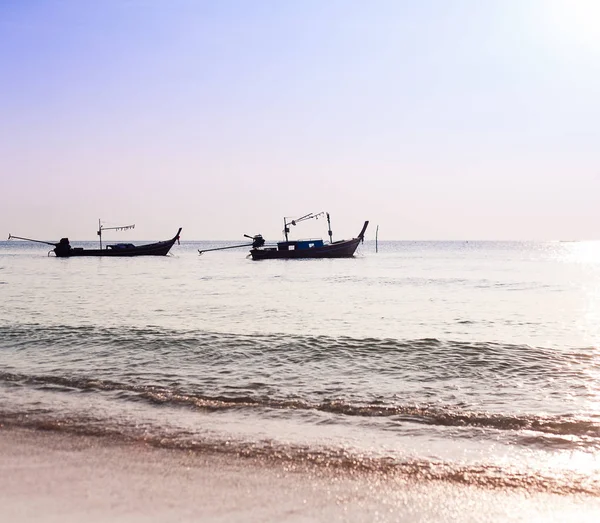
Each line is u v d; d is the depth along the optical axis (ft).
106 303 98.99
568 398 35.76
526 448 26.09
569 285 146.61
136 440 26.61
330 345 54.60
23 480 21.20
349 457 24.64
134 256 395.75
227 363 46.68
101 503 19.08
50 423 29.12
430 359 48.32
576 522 18.54
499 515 18.99
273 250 307.99
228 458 24.31
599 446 26.40
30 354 49.96
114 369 43.80
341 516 18.62
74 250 361.30
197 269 241.55
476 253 535.60
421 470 23.16
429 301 105.09
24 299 105.81
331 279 172.86
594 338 61.21
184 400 34.30
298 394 36.55
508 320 77.71
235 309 90.22
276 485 21.30
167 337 58.75
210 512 18.60
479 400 35.19
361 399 35.27
